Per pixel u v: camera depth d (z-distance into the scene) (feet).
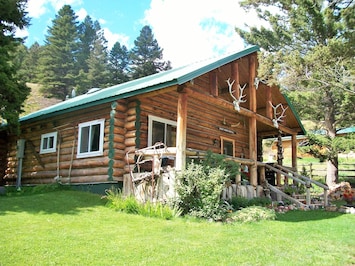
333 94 54.49
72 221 20.10
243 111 34.65
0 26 40.16
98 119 32.91
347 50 32.37
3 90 36.35
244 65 39.09
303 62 33.91
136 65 169.48
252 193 32.73
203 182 23.39
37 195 29.27
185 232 18.44
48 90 150.51
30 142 42.37
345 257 14.69
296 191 39.75
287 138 85.92
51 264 12.40
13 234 16.42
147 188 26.20
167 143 34.73
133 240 16.25
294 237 18.37
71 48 169.89
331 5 43.88
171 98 36.06
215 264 13.10
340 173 71.10
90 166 32.42
